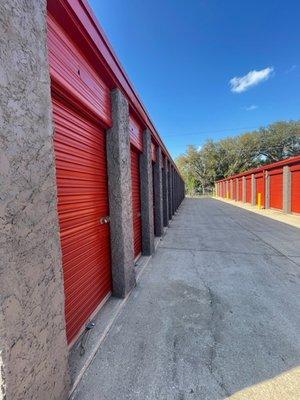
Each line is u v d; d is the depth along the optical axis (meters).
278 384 1.99
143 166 5.72
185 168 54.28
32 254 1.45
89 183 2.96
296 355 2.34
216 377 2.06
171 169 13.07
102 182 3.40
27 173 1.42
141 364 2.22
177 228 9.88
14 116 1.33
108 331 2.74
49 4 1.89
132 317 3.04
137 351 2.40
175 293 3.74
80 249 2.67
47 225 1.60
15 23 1.35
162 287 3.97
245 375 2.09
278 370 2.14
